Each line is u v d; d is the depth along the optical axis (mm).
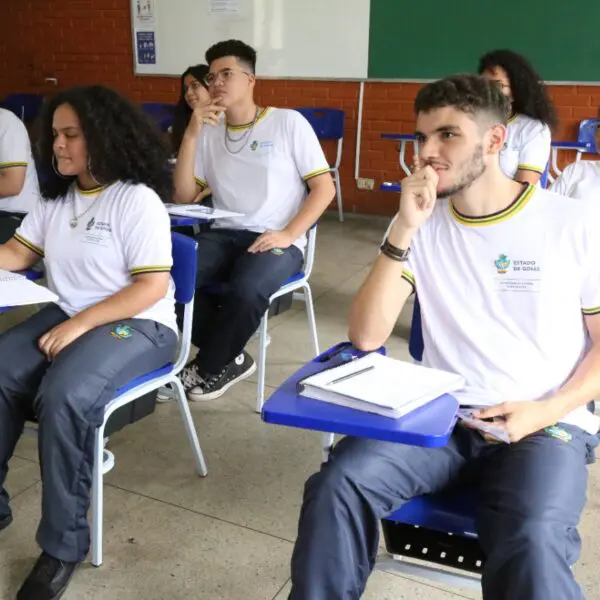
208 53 2820
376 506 1291
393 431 1125
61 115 1815
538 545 1138
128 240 1830
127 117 1847
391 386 1255
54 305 1944
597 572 1767
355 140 5715
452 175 1405
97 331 1756
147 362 1805
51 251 1902
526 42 4969
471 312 1475
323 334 3350
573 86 4934
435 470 1372
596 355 1411
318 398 1241
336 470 1286
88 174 1870
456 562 1363
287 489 2137
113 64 6316
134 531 1930
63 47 6469
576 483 1266
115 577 1756
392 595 1700
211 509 2033
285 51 5688
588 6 4734
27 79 6727
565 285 1414
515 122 2990
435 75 5277
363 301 1487
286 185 2805
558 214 1419
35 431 1812
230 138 2848
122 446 2359
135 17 6062
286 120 2785
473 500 1368
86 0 6223
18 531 1914
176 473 2209
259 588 1725
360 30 5398
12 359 1745
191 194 2904
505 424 1316
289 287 2648
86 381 1623
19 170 3105
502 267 1444
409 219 1439
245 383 2832
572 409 1365
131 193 1844
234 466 2254
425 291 1523
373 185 5773
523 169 2918
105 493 2100
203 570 1785
